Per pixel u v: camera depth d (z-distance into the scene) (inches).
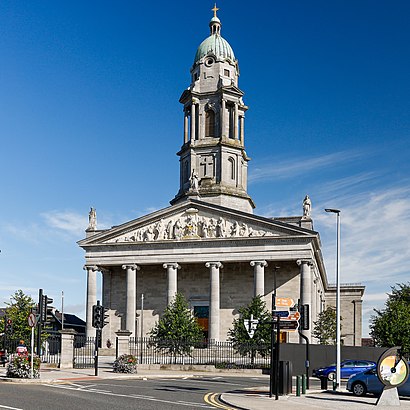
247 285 3410.4
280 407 1055.6
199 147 3774.6
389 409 1081.4
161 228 3393.2
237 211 3272.6
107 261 3430.1
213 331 3193.9
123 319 3533.5
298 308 1565.0
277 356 1259.8
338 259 1700.3
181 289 3513.8
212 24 4015.8
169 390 1368.1
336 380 1615.4
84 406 954.7
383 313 3607.3
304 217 3339.1
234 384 1656.0
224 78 3850.9
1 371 1782.7
